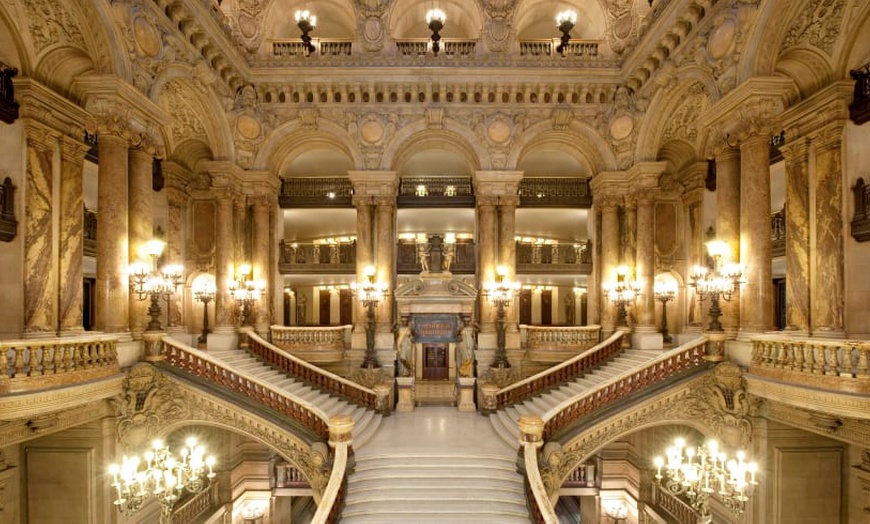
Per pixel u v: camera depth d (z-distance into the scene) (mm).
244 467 16797
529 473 10133
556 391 15148
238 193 17484
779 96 10930
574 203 19922
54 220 11477
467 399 16281
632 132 17484
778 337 10023
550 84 17484
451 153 21016
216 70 15797
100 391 10102
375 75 17344
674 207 19000
